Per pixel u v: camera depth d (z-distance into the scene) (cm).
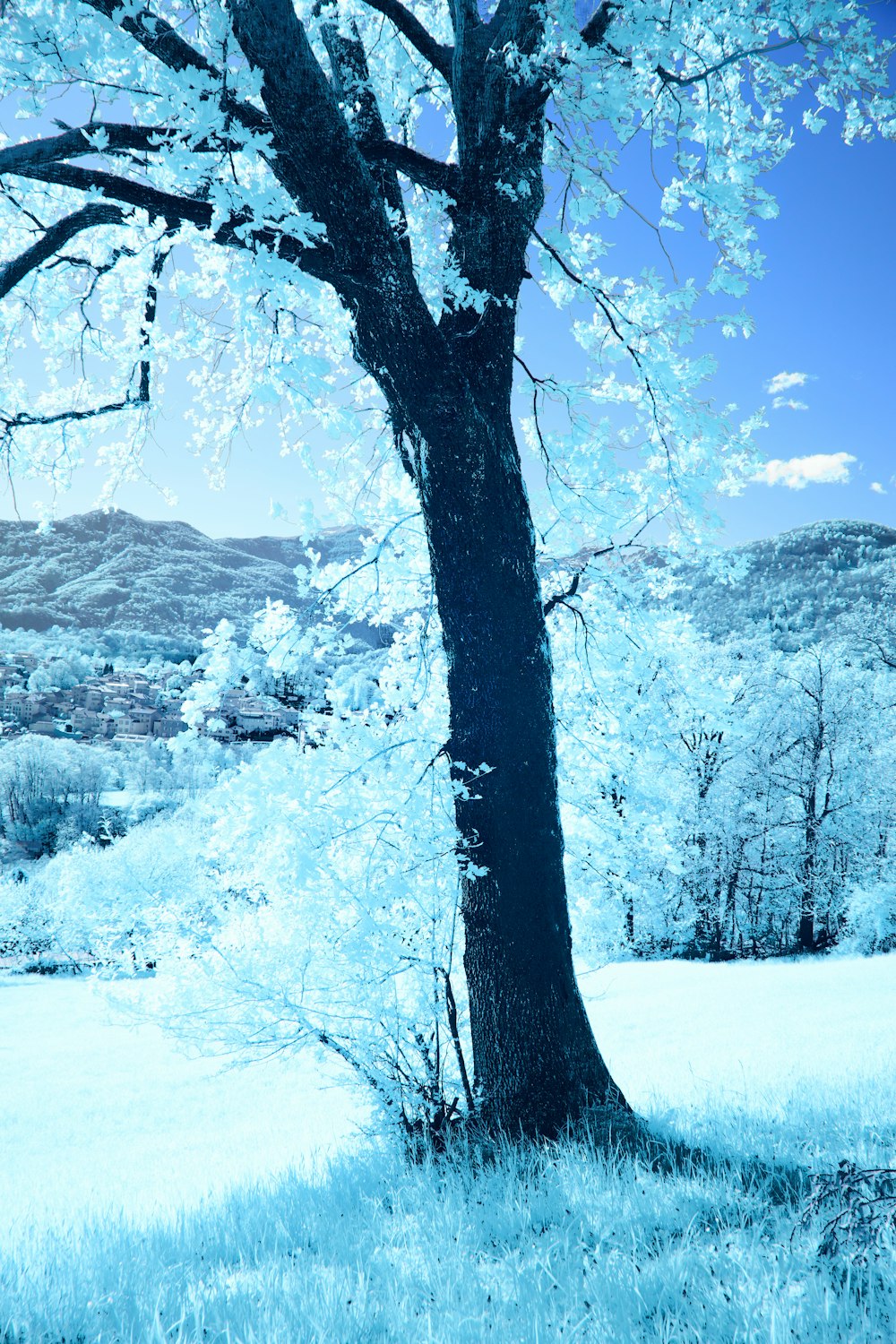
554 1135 500
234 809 586
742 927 3694
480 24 545
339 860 586
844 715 3356
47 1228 520
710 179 549
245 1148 1156
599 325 638
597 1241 338
